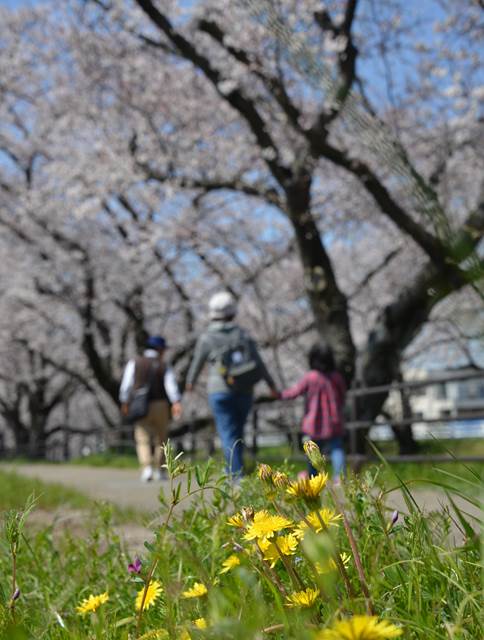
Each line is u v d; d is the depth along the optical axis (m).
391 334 11.34
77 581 2.24
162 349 9.38
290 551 1.25
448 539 1.63
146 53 14.92
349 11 9.83
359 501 1.69
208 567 1.83
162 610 1.47
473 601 1.23
